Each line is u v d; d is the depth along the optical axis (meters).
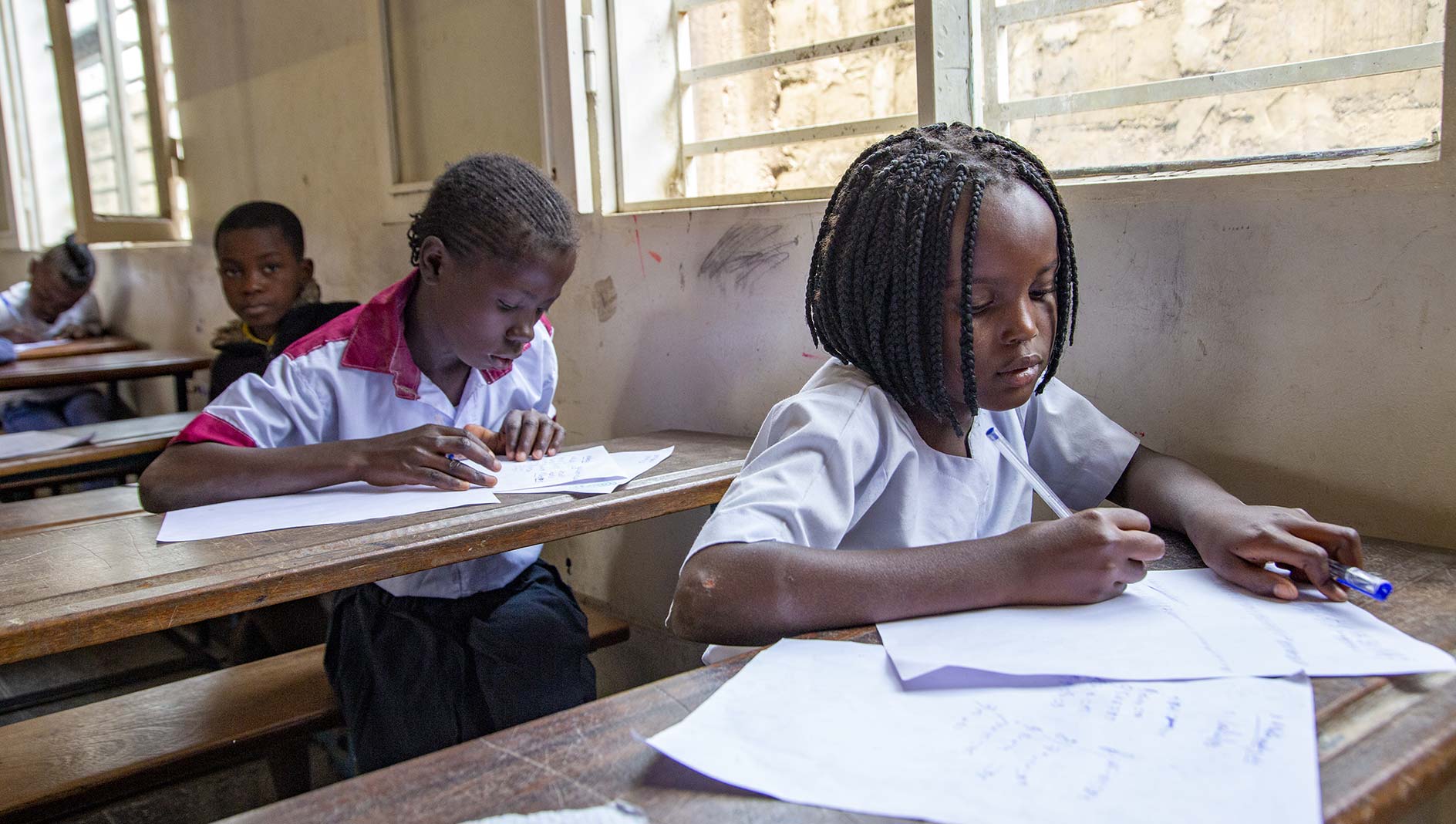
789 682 0.69
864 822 0.53
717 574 0.80
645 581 2.14
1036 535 0.83
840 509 0.90
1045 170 1.02
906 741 0.61
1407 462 1.14
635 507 1.31
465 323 1.50
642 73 2.11
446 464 1.37
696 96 2.16
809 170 2.00
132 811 1.83
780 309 1.79
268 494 1.36
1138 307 1.34
